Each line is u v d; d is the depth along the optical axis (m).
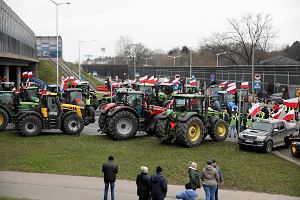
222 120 24.70
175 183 15.93
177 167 17.91
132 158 19.20
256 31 83.25
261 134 22.12
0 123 26.34
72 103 29.84
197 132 22.48
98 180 15.98
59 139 23.39
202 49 120.25
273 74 61.41
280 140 23.09
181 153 20.55
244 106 29.69
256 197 14.57
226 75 75.38
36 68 86.75
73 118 25.16
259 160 19.95
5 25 50.12
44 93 26.09
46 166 17.53
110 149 20.88
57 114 24.80
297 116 30.30
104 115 24.62
